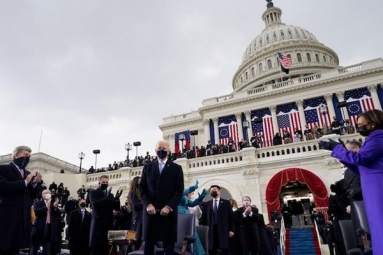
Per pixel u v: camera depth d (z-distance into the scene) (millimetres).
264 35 68750
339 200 6676
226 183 19359
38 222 7410
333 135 18328
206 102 37594
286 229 16703
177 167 4922
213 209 7438
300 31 66625
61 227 8773
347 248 5004
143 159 25484
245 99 34750
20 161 5402
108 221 6531
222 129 35188
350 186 5629
